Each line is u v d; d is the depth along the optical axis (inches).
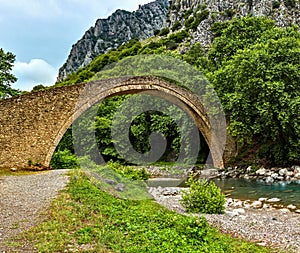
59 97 877.2
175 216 346.6
